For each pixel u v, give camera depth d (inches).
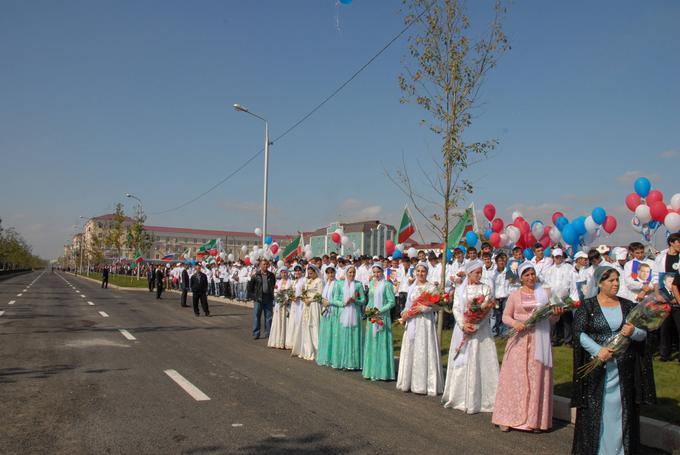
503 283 469.7
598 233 508.7
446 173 392.2
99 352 396.5
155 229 4141.2
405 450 198.7
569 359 346.3
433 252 578.2
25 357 371.2
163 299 1039.0
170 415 234.4
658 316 177.5
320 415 241.4
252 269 908.0
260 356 402.9
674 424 213.6
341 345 360.8
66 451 188.2
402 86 397.4
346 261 557.3
